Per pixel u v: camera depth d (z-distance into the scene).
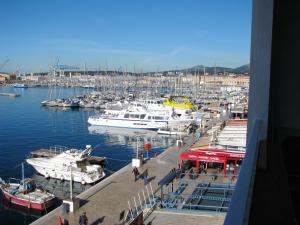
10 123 76.44
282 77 4.52
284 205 2.17
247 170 2.24
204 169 26.38
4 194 29.77
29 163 38.09
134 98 112.81
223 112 65.19
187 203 18.14
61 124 75.44
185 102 87.75
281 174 2.80
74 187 34.53
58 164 36.81
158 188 23.09
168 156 34.12
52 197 28.97
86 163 37.94
